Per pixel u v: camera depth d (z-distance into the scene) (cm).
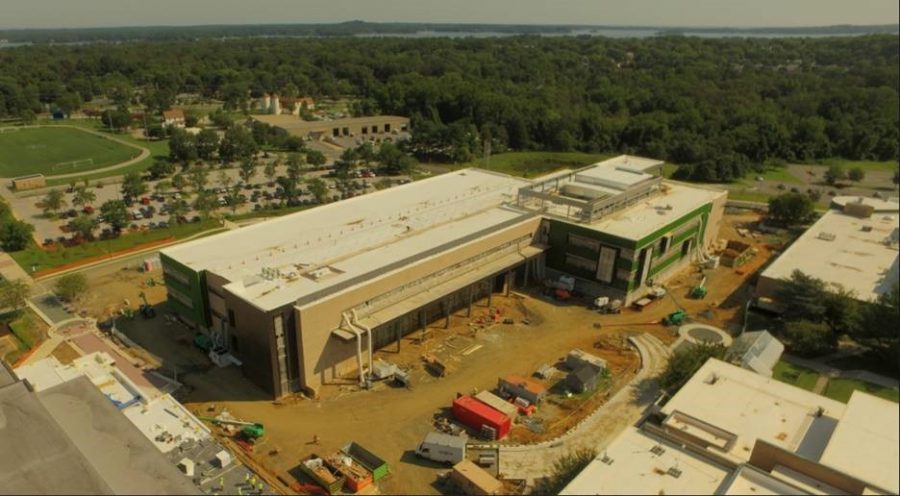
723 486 3866
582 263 8112
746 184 14425
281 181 12094
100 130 18475
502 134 17638
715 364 5250
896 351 6356
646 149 16950
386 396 5803
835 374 6319
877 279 7931
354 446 4931
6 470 4209
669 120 18038
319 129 18100
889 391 6000
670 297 8175
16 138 17025
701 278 8812
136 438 4625
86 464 4288
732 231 10956
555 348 6781
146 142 17138
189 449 4950
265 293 5822
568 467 4641
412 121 19225
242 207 11469
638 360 6556
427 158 16462
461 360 6462
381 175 14225
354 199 8919
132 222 10500
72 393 5119
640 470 3984
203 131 15662
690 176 14788
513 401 5703
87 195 11075
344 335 5788
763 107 19300
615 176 9438
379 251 6981
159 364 6184
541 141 18100
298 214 8219
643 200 9344
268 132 17000
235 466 4825
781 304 7562
